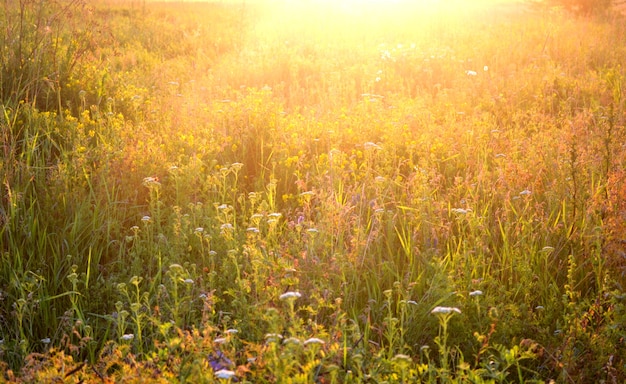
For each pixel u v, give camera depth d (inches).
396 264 165.2
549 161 210.5
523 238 160.9
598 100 322.3
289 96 350.0
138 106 278.7
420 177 194.4
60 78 275.0
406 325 132.7
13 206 169.3
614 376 116.3
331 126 252.7
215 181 199.0
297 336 109.5
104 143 212.5
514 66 426.0
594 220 169.0
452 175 221.1
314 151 237.3
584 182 187.6
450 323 134.0
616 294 133.7
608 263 153.1
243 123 246.8
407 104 296.7
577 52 466.6
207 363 102.0
